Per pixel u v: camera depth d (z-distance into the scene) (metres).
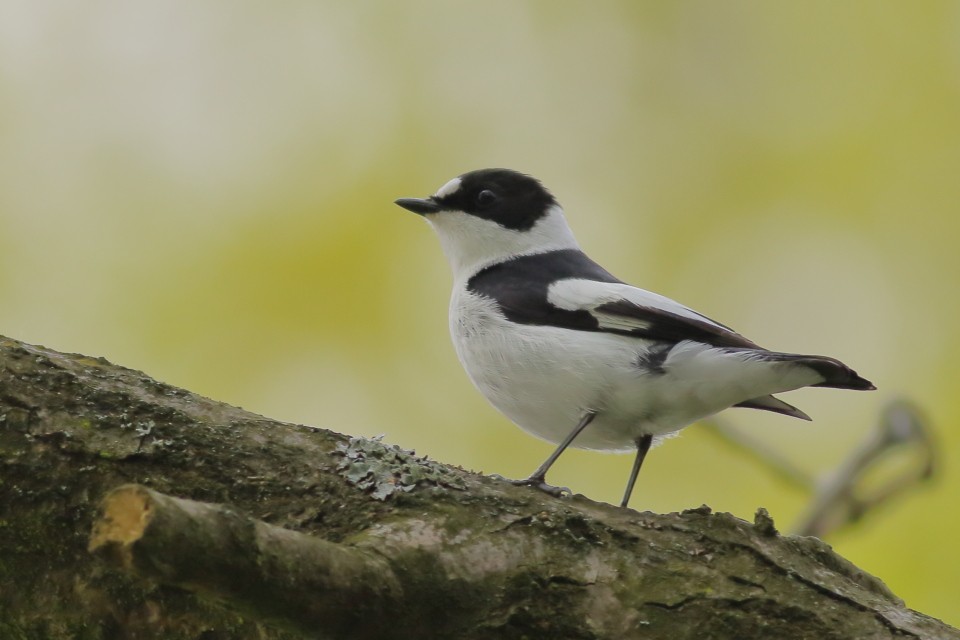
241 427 6.46
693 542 6.18
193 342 13.41
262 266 13.72
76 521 5.97
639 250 14.70
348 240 13.95
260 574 4.72
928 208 14.45
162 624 5.93
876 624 5.82
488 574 5.86
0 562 6.00
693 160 15.05
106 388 6.36
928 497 11.70
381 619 5.39
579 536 6.12
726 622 5.82
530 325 9.31
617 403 8.95
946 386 13.46
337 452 6.45
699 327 8.85
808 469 13.03
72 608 5.97
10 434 6.05
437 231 11.29
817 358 8.21
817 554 6.24
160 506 4.36
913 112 14.75
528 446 13.27
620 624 5.83
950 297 14.02
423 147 14.60
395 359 13.63
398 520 6.04
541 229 11.05
